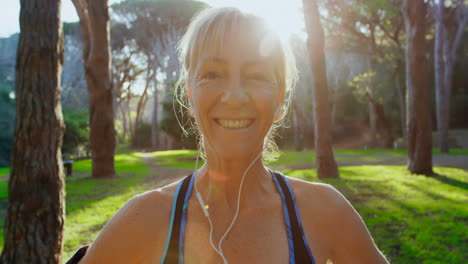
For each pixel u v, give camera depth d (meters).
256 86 0.76
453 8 23.78
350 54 30.83
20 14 3.44
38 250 3.24
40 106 3.38
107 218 6.23
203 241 0.82
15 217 3.25
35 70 3.39
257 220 0.85
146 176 12.30
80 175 13.37
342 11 21.20
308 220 0.88
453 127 37.06
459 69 35.72
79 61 37.00
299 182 0.99
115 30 27.67
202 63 0.77
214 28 0.77
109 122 11.92
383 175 10.95
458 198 7.26
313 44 10.43
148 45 24.69
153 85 32.28
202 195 0.89
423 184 9.08
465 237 4.77
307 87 27.28
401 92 29.53
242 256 0.80
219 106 0.76
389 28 23.52
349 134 34.91
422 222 5.48
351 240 0.90
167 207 0.89
